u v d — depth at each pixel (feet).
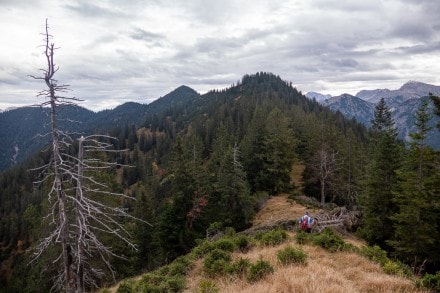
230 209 126.31
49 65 30.96
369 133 218.38
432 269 79.46
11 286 158.20
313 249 51.19
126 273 106.22
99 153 90.63
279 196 155.74
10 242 294.66
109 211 84.23
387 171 92.58
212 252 48.32
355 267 41.83
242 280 37.70
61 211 32.63
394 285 34.91
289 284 32.14
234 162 127.95
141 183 356.18
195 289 39.83
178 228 120.47
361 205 107.34
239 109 410.93
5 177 439.63
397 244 79.05
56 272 77.97
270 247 55.31
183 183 125.59
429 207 76.89
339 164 161.27
